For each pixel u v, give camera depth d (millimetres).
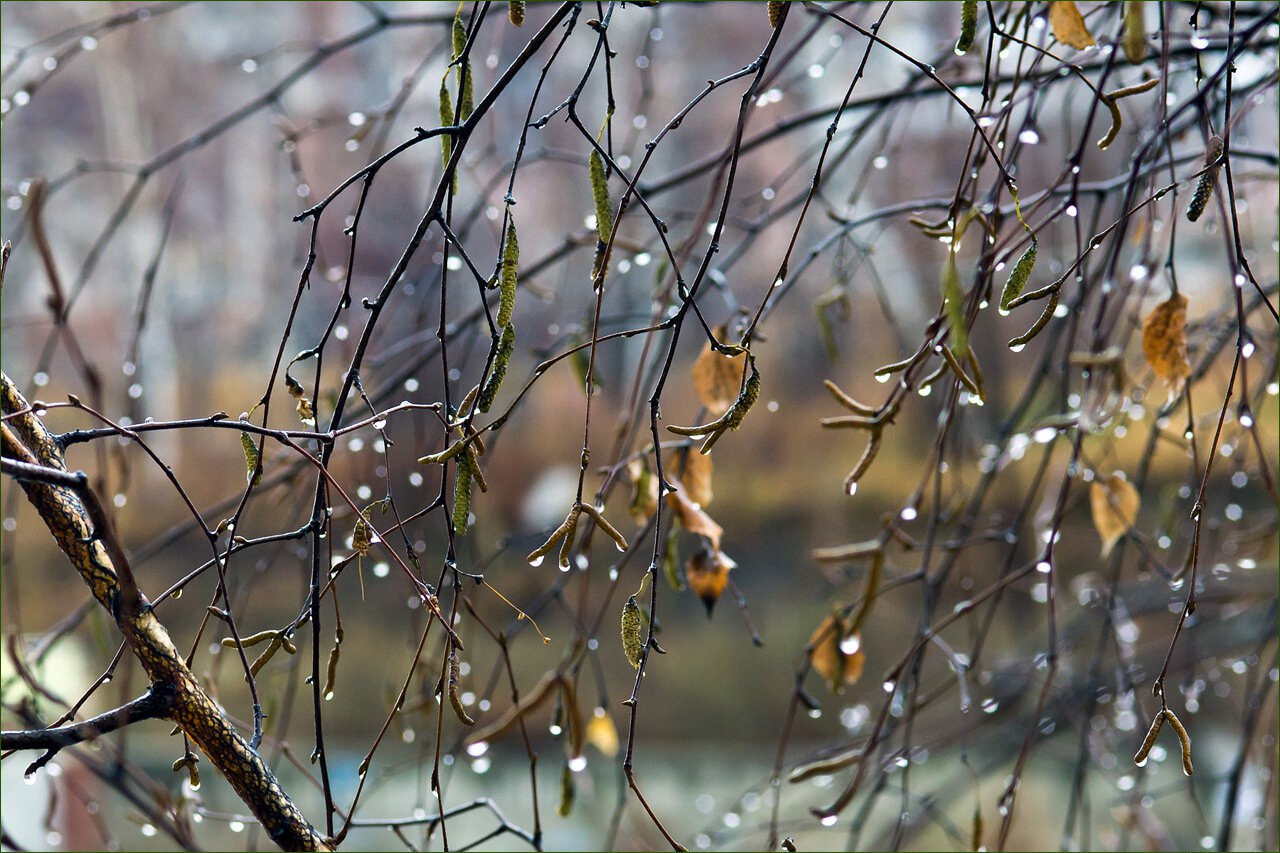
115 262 8367
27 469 1112
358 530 1168
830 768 1417
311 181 5055
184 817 1407
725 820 1905
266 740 1350
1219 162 1200
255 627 4426
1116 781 2020
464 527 1182
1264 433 1933
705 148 5062
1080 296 1463
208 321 8484
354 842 3682
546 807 3895
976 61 1514
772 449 6812
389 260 4184
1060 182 1303
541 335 3340
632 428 1471
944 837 3170
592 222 1515
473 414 1176
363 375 1639
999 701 2068
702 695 5297
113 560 1142
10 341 7680
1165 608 2307
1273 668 1680
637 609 1174
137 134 8312
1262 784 1950
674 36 4211
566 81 3367
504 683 5059
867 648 4992
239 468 6898
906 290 3670
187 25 8133
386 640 5227
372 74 5094
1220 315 1664
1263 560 1739
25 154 8406
